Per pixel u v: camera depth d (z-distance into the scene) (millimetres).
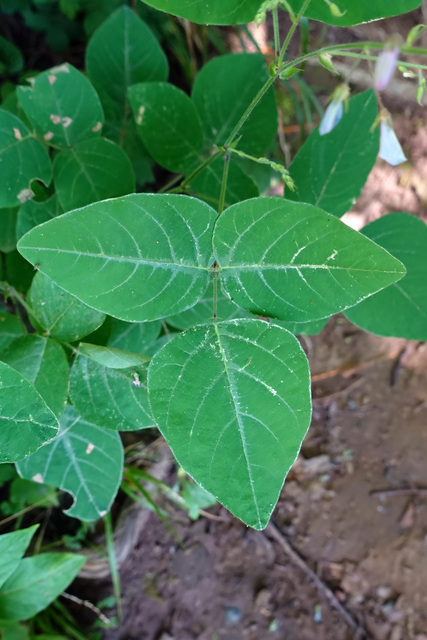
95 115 392
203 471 271
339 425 707
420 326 387
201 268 289
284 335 278
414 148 685
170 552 654
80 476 378
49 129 387
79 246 270
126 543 583
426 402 707
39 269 269
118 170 391
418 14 584
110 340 406
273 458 271
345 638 655
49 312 326
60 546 568
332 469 698
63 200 385
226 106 434
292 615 657
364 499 693
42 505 553
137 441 602
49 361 323
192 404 274
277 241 278
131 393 328
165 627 636
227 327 283
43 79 375
